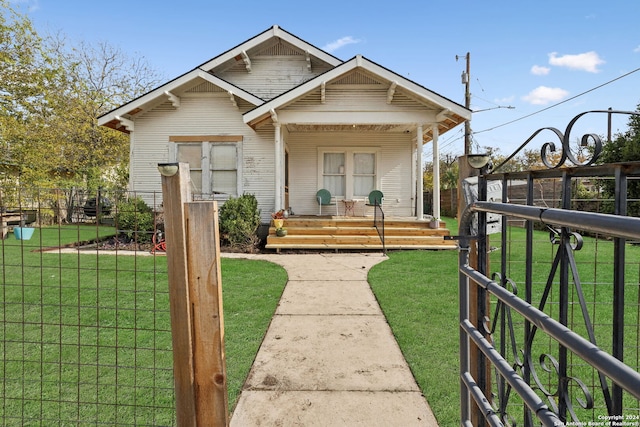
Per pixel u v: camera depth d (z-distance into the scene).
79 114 17.38
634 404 2.16
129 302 4.48
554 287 4.45
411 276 5.97
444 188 22.44
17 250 7.71
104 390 2.49
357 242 9.06
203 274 1.75
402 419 2.21
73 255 7.38
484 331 1.61
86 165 17.27
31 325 3.67
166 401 2.37
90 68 19.66
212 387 1.76
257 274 6.20
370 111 9.30
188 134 10.54
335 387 2.58
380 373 2.78
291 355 3.10
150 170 10.54
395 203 11.91
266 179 10.55
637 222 0.67
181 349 1.76
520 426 2.14
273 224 9.40
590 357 0.75
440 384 2.59
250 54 11.99
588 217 0.81
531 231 1.25
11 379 2.52
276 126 9.44
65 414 2.23
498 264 5.77
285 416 2.25
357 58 8.70
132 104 9.87
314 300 4.73
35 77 14.62
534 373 1.16
